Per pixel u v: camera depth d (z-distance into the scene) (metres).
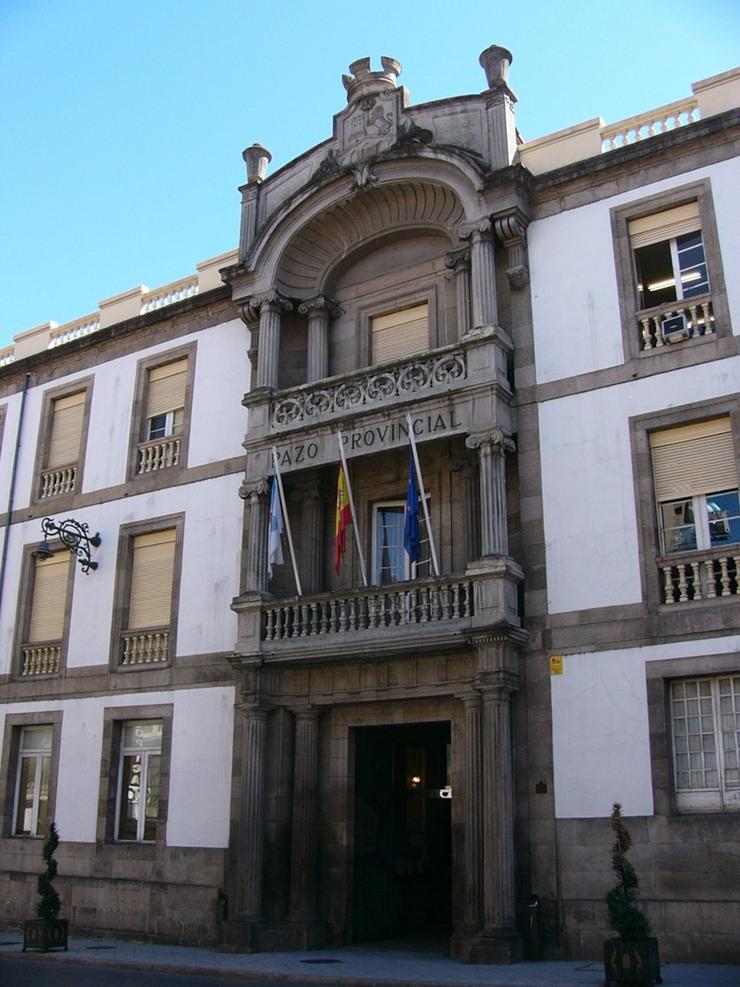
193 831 18.12
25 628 22.34
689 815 13.76
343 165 19.05
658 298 16.23
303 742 17.25
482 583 15.34
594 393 16.02
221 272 20.08
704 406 15.02
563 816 14.55
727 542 14.60
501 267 17.47
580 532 15.55
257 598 17.52
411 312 18.97
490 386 16.11
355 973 13.03
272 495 17.80
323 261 19.78
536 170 17.91
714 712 14.09
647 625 14.63
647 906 13.62
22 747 21.73
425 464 17.73
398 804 18.64
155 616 20.31
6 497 23.84
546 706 15.11
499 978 12.23
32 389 24.47
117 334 22.80
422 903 18.86
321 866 16.94
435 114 18.52
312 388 18.17
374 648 16.00
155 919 18.05
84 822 19.70
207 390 20.89
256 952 15.98
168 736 19.05
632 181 16.62
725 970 12.41
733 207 15.55
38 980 12.56
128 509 21.27
